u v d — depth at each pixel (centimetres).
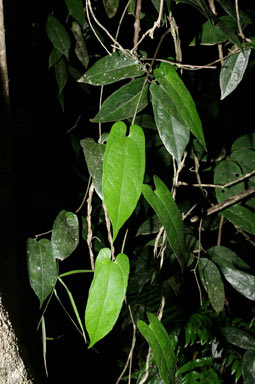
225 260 117
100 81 82
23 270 105
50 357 179
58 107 140
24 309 105
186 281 169
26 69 124
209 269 113
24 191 126
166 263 130
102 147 86
